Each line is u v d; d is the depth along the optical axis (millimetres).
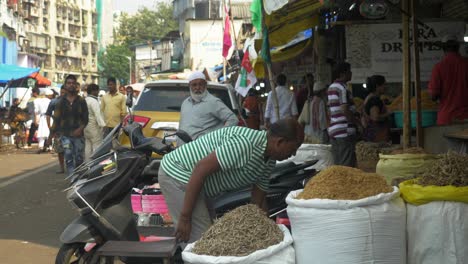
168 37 71125
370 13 9523
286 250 4020
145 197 5965
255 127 16453
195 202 4426
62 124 11344
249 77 16188
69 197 5012
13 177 14211
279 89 12664
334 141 8125
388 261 4117
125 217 5117
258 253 3805
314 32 15234
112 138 5336
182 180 4605
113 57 103438
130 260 5000
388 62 11711
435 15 12602
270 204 5375
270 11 7621
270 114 12703
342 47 13766
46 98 23000
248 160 4422
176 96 10586
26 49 53031
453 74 8016
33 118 23516
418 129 8070
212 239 3961
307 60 18734
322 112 11773
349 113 8109
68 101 11383
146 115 10281
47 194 11555
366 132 9453
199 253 3900
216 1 58938
